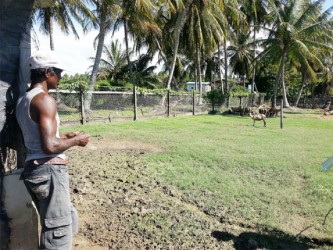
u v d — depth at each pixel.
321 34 28.66
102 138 10.93
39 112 2.46
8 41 2.93
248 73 40.66
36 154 2.54
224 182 6.56
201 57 33.62
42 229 2.59
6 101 2.95
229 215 5.10
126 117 17.22
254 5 30.81
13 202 2.94
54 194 2.55
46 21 22.89
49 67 2.61
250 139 11.92
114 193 5.63
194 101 23.16
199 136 12.07
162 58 34.84
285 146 10.71
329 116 26.20
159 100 20.03
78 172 6.73
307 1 29.28
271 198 5.86
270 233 4.65
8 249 2.94
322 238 4.61
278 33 27.42
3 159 2.94
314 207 5.52
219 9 26.00
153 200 5.43
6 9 2.84
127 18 22.17
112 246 3.90
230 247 4.16
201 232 4.45
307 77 38.34
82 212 4.71
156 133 12.36
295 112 30.34
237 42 37.47
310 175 7.25
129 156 8.45
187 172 7.10
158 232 4.32
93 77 20.64
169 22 27.59
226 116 22.41
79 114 14.77
